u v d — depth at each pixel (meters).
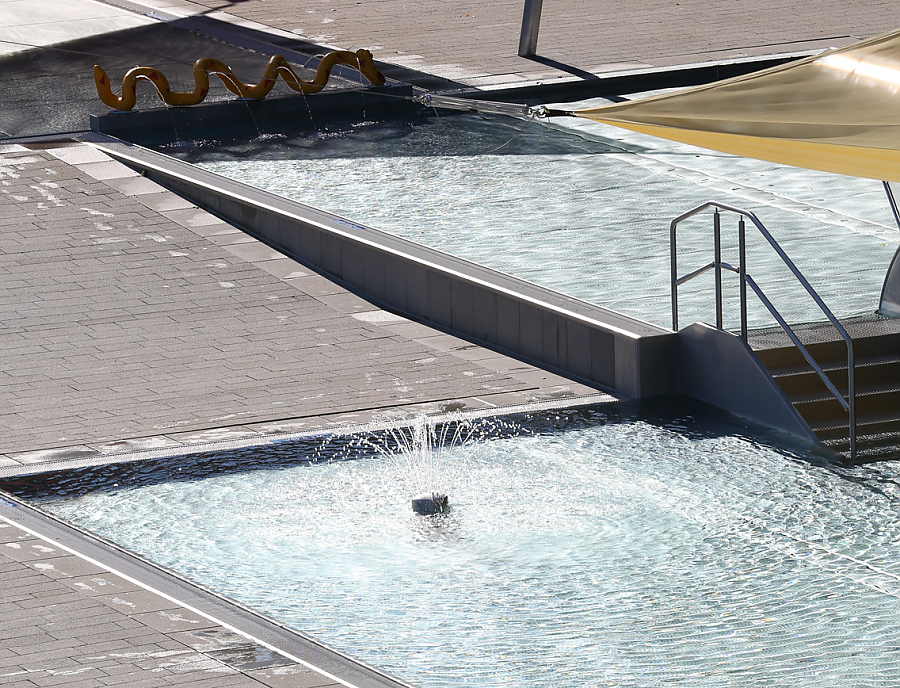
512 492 25.86
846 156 24.58
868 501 25.23
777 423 28.78
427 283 35.31
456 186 45.25
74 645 19.47
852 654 19.88
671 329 31.42
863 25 64.38
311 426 28.86
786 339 30.31
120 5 71.62
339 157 49.03
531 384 31.38
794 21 65.81
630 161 48.16
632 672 19.45
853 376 27.42
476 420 29.19
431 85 55.66
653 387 30.67
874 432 28.39
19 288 36.88
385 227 40.75
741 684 19.06
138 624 20.16
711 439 28.28
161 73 53.66
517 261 37.31
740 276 29.44
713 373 30.14
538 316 32.62
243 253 39.62
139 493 25.81
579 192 44.38
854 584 22.09
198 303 36.12
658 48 61.09
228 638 19.69
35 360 32.44
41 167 46.28
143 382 31.20
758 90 27.98
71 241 40.19
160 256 39.28
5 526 24.00
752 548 23.44
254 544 23.80
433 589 22.14
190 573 22.70
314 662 18.95
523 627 20.88
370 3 72.81
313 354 32.97
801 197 43.34
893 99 26.75
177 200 43.56
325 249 38.41
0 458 27.33
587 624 20.92
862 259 36.72
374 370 32.03
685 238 39.12
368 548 23.64
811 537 23.84
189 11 70.94
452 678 19.33
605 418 29.41
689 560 23.03
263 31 66.50
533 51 60.44
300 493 25.88
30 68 59.84
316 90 54.53
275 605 21.61
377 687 18.20
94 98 54.91
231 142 51.25
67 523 24.27
